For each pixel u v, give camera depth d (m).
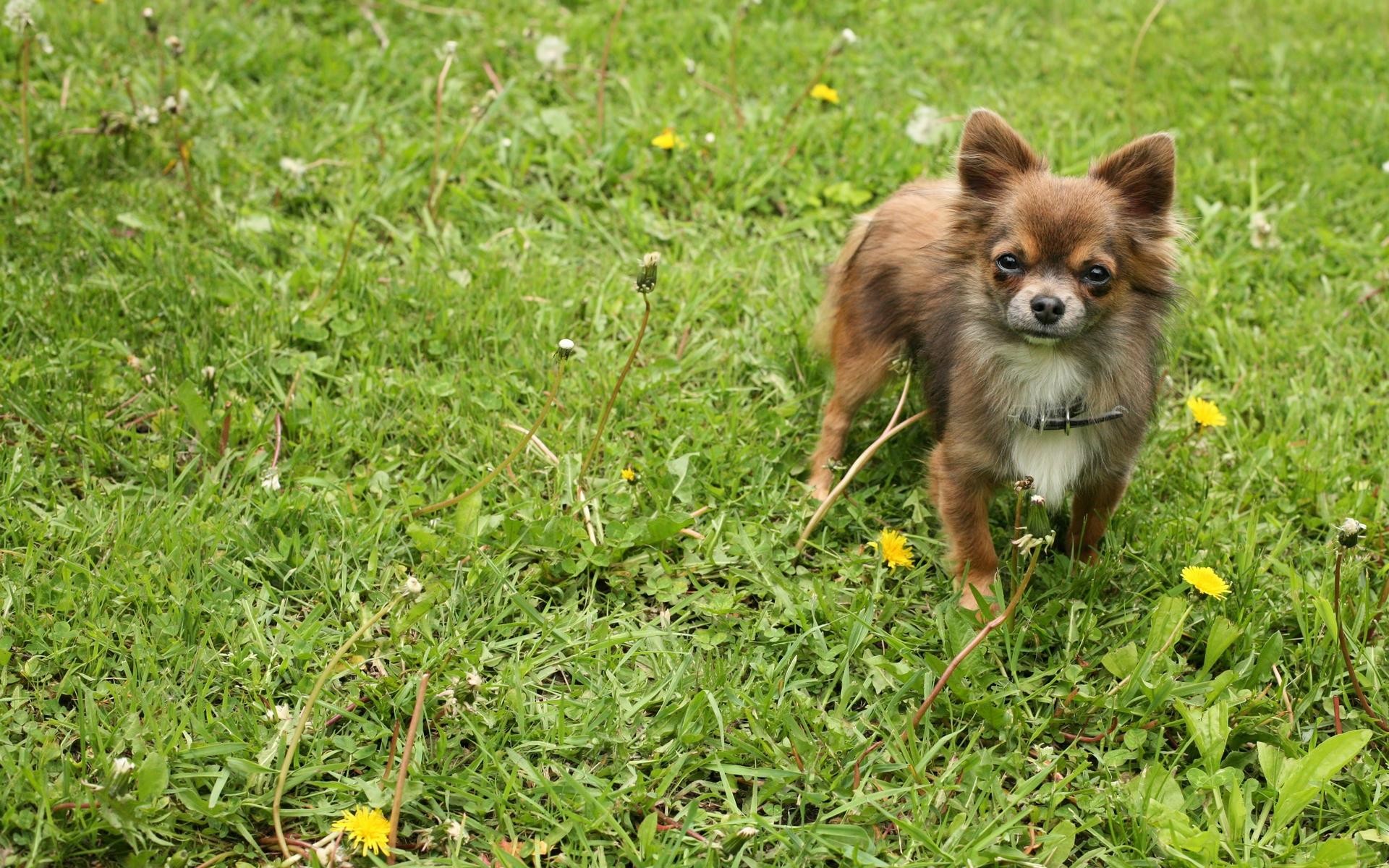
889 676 2.02
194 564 2.05
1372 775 1.98
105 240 2.34
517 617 2.06
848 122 2.63
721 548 2.11
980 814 1.96
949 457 2.11
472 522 2.09
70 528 2.06
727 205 2.53
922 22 2.94
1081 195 2.05
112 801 1.88
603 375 2.26
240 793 1.92
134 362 2.22
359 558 2.08
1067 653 2.05
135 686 1.97
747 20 2.88
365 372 2.25
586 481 2.15
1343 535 1.97
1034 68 2.83
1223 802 1.96
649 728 1.99
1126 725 2.01
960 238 2.10
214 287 2.30
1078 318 2.04
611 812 1.93
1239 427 2.27
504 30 2.75
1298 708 2.02
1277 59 2.88
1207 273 2.45
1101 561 2.12
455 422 2.20
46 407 2.16
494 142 2.57
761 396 2.30
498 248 2.41
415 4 2.78
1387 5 3.20
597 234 2.47
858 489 2.21
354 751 1.95
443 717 1.98
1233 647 2.06
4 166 2.41
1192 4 3.19
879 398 2.26
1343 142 2.69
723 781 1.96
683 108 2.64
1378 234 2.54
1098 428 2.09
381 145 2.52
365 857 1.90
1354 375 2.33
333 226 2.44
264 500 2.11
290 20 2.74
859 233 2.25
